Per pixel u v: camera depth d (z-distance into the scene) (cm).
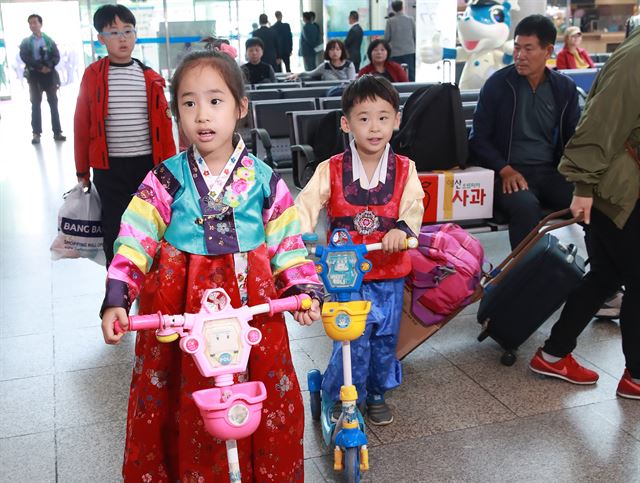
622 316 293
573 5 1260
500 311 326
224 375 154
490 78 414
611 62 257
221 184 183
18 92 1955
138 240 178
